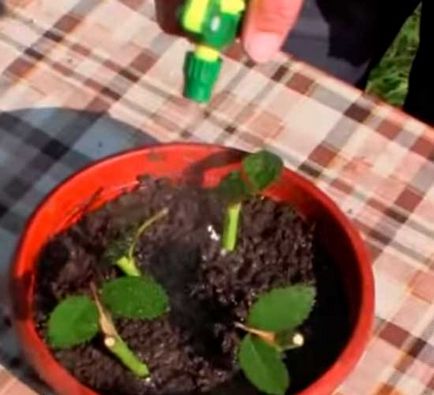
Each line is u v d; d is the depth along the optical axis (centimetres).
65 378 68
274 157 70
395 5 112
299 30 112
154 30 94
